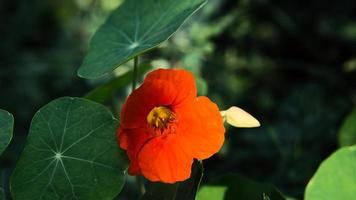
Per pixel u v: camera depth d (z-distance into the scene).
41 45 0.93
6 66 0.86
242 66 0.80
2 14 0.93
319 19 0.84
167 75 0.35
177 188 0.38
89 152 0.37
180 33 0.75
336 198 0.38
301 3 0.84
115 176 0.37
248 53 0.82
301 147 0.64
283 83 0.81
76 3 0.92
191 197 0.37
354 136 0.47
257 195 0.40
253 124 0.38
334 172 0.39
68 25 0.91
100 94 0.47
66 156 0.37
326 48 0.84
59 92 0.82
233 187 0.40
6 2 0.94
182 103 0.36
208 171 0.66
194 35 0.73
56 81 0.83
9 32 0.91
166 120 0.37
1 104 0.82
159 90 0.36
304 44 0.84
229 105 0.74
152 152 0.36
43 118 0.37
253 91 0.79
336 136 0.64
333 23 0.84
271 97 0.79
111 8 0.83
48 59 0.85
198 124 0.36
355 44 0.83
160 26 0.41
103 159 0.37
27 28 0.92
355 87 0.81
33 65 0.85
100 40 0.44
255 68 0.80
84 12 0.90
